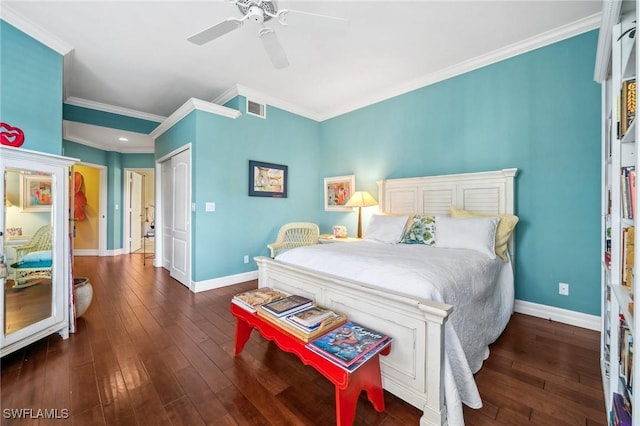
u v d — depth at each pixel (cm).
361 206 372
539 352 200
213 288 357
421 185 335
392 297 142
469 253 220
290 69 318
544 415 139
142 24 237
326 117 467
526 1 211
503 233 252
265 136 409
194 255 345
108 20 231
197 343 215
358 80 346
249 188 391
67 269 223
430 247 258
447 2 213
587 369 178
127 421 137
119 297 322
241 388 162
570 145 247
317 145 479
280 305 173
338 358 124
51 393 156
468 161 307
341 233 384
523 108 271
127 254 628
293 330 148
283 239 385
